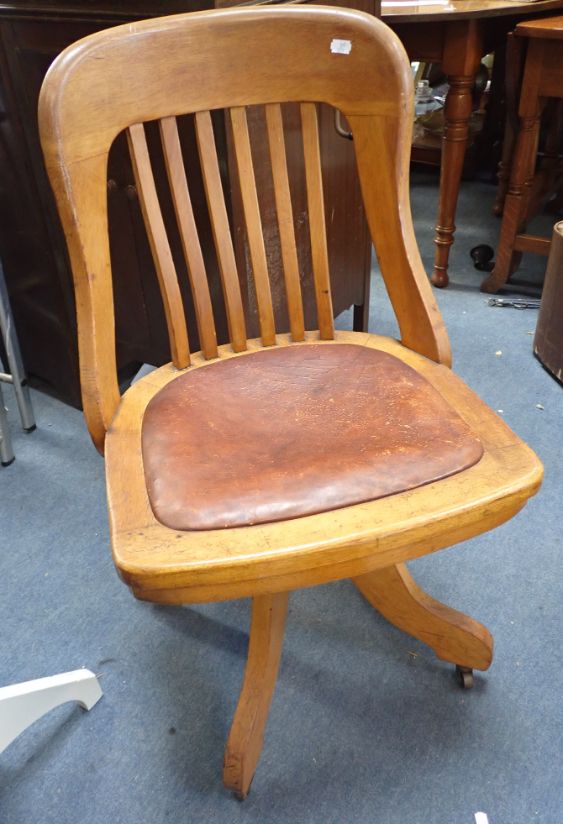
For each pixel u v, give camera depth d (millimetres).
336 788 884
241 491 656
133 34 739
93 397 769
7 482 1423
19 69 1149
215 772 909
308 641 1077
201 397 816
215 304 1226
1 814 872
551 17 1818
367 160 827
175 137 815
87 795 890
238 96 826
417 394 787
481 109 2812
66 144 690
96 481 1417
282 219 892
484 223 2510
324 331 947
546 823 839
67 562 1229
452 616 958
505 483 661
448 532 646
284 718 968
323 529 621
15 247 1409
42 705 903
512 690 991
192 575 592
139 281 1314
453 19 1600
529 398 1589
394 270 861
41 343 1563
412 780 889
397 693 996
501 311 1979
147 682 1024
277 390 821
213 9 874
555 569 1172
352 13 777
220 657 1059
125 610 1139
